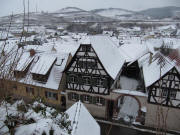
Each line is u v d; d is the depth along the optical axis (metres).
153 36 74.06
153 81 15.16
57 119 6.78
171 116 15.39
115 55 21.39
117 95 17.05
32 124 4.81
